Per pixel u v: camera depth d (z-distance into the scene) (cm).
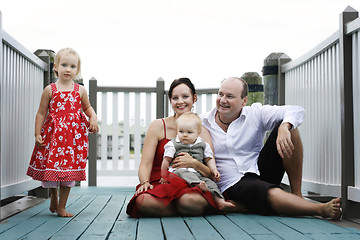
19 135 336
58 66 294
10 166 312
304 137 372
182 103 302
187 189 263
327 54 320
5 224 242
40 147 282
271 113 298
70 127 280
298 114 284
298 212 254
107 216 272
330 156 310
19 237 205
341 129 277
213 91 549
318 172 334
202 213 268
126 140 577
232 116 307
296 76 397
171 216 269
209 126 314
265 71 451
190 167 276
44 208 318
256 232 215
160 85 559
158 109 557
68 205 332
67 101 286
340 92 280
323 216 250
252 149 305
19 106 335
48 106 292
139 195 264
